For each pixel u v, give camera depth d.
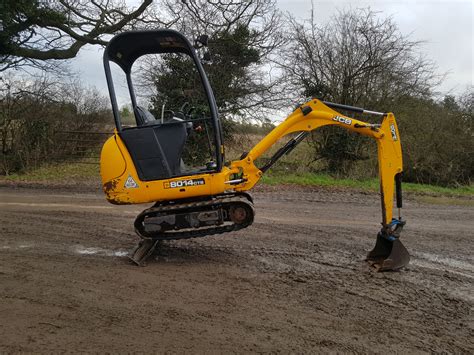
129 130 4.54
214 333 3.18
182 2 13.65
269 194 9.48
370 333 3.28
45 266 4.55
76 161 14.05
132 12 13.84
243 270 4.57
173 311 3.52
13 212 7.26
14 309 3.49
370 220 7.13
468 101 13.88
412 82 13.20
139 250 4.88
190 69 13.59
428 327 3.43
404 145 13.66
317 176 12.18
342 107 4.90
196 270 4.53
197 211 4.60
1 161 12.55
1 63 12.91
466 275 4.66
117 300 3.71
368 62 12.87
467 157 13.52
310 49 13.33
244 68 14.24
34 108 13.42
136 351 2.90
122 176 4.55
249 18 13.98
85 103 15.36
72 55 13.81
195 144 9.37
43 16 12.29
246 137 14.19
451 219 7.52
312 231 6.28
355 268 4.74
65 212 7.32
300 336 3.19
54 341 3.01
